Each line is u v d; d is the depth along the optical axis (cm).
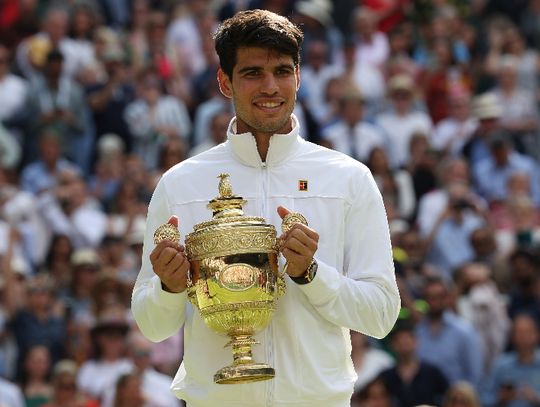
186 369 750
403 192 2250
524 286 1923
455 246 2112
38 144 2323
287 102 738
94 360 1697
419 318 1792
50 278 1911
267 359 733
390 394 1656
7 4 2812
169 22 2855
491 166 2428
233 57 734
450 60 2803
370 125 2483
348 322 729
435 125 2645
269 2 2766
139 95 2448
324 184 750
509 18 3158
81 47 2553
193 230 739
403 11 2950
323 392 735
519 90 2783
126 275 1867
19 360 1739
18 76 2425
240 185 752
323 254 741
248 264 704
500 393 1750
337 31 2906
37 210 2056
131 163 2144
